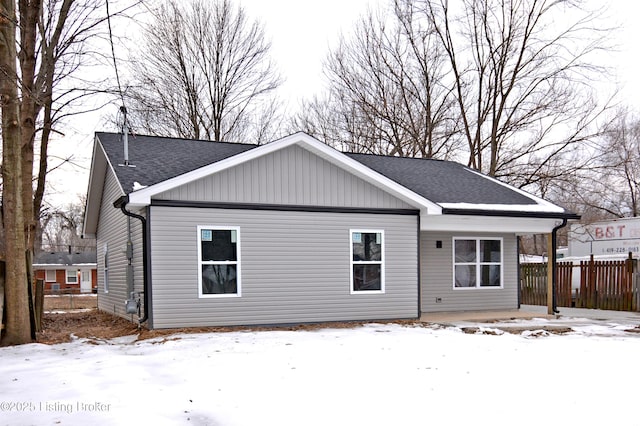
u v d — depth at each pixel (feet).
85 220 58.18
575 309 54.49
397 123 94.27
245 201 38.68
